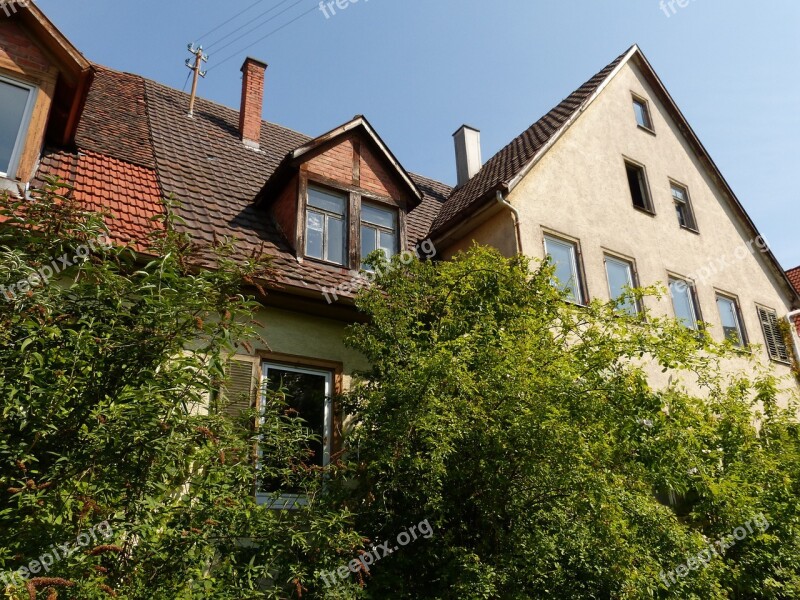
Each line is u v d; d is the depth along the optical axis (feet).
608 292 36.29
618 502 18.02
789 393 44.27
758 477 25.55
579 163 39.09
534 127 44.80
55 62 25.11
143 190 28.02
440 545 18.65
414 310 22.31
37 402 12.05
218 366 13.79
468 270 22.54
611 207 39.45
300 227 29.14
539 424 16.99
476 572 16.98
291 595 15.48
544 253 34.04
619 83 46.01
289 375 25.80
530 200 34.94
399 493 19.72
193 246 15.76
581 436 17.01
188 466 14.21
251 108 41.42
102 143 30.22
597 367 18.93
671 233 42.73
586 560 17.84
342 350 27.30
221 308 14.84
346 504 19.39
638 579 17.51
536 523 18.13
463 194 42.32
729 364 40.45
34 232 14.14
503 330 21.11
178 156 33.35
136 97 39.19
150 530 12.89
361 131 32.81
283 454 18.12
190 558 13.66
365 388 22.40
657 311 38.52
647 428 18.13
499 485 18.22
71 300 14.17
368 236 31.68
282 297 26.04
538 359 19.71
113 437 12.00
